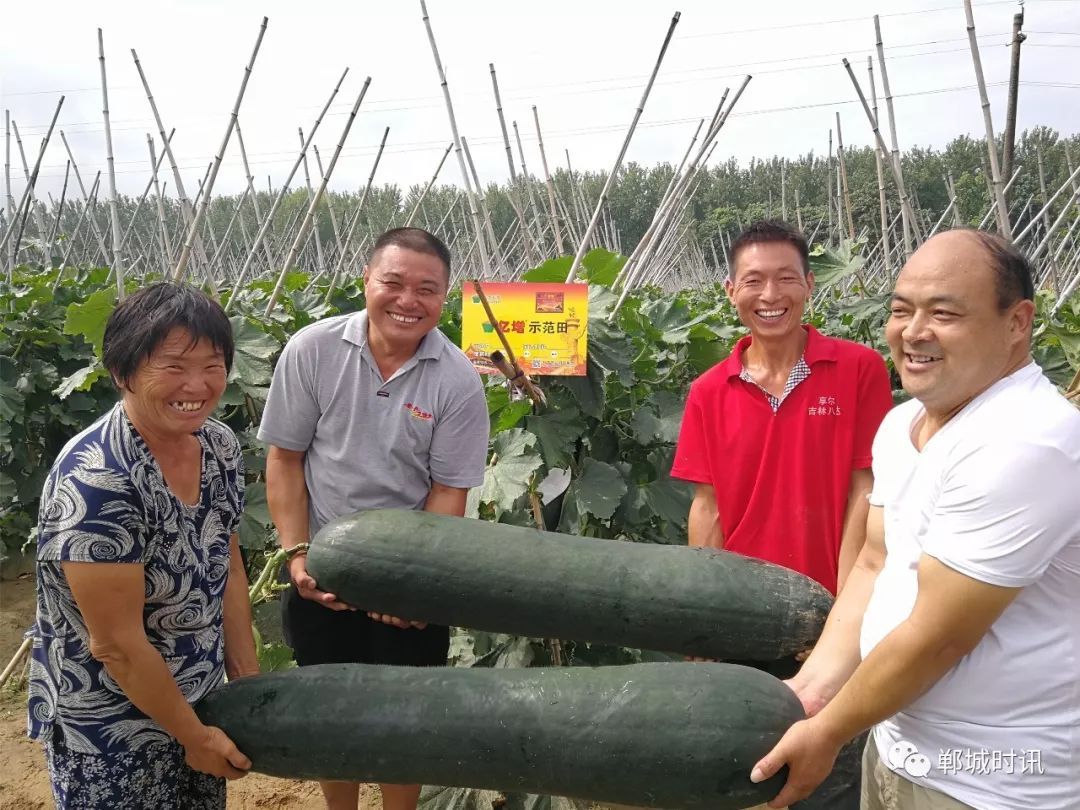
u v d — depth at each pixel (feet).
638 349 15.46
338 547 9.19
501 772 7.64
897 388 21.68
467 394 10.03
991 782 6.20
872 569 8.12
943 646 5.95
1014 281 5.92
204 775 8.35
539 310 12.17
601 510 12.73
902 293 6.25
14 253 28.32
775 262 9.84
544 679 7.84
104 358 6.78
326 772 7.97
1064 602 5.99
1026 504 5.60
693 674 7.58
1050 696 6.02
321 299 22.58
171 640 7.50
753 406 10.26
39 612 7.36
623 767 7.27
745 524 10.38
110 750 7.40
